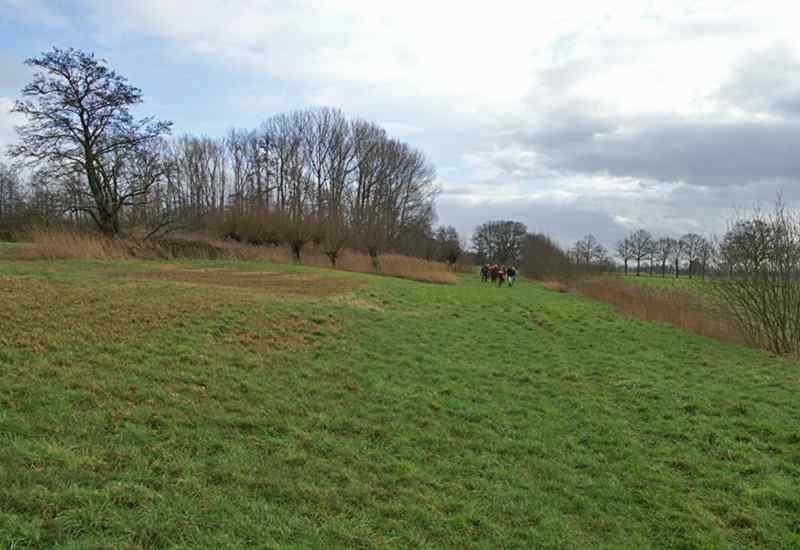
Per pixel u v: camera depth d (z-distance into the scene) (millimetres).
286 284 18469
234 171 67250
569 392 9477
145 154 34281
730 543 5008
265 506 4590
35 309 9156
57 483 4312
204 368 7828
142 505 4250
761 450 7242
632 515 5410
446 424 7297
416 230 65688
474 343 12789
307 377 8367
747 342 16172
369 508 4895
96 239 24938
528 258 53438
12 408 5598
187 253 29125
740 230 16453
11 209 37656
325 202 50344
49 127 31203
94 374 6855
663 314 20109
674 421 8180
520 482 5840
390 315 14586
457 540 4598
